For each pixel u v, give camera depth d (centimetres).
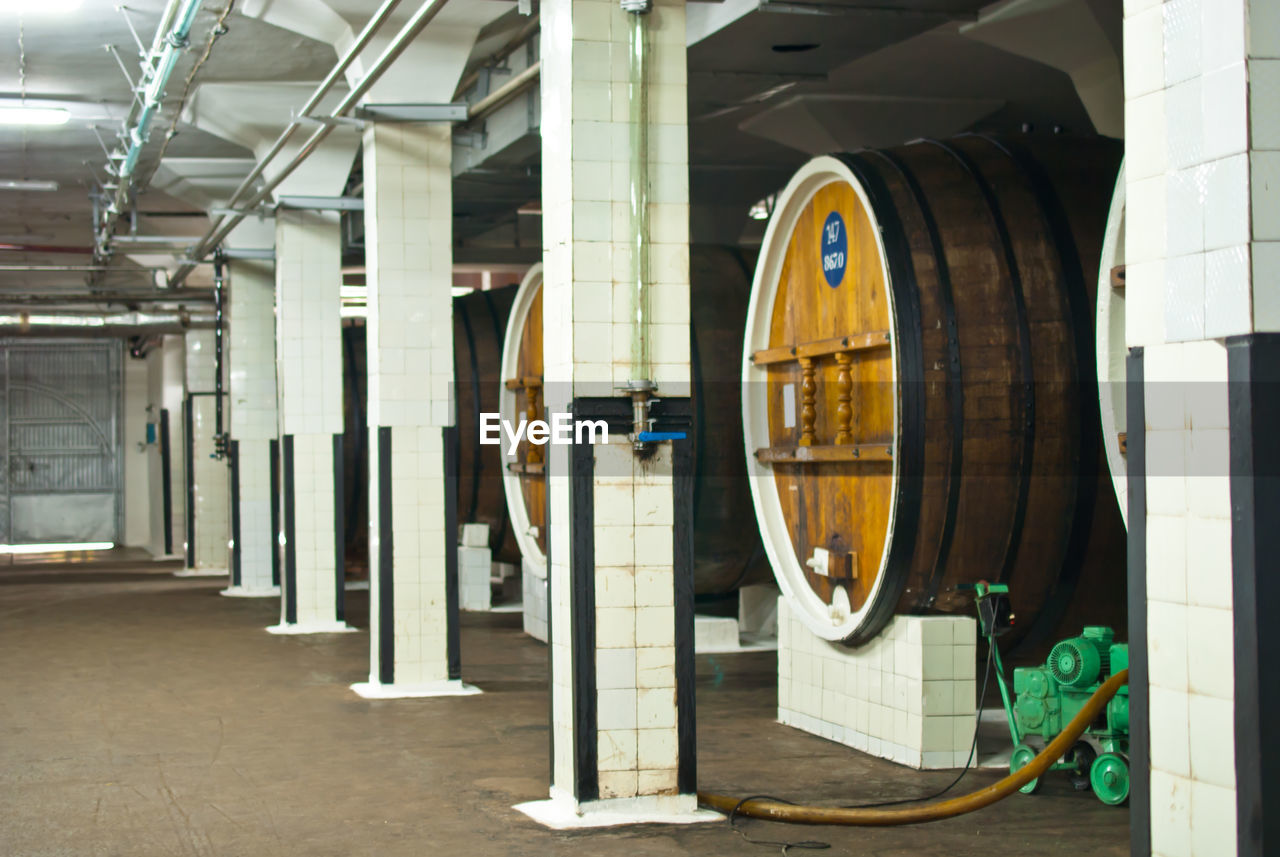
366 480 1510
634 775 547
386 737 723
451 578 883
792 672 734
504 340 1338
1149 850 330
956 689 620
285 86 1115
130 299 1869
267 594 1559
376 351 880
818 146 1203
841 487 673
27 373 2475
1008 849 488
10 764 660
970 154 648
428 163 893
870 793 573
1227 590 307
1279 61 298
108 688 896
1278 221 297
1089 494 601
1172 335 320
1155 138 329
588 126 552
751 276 962
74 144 1308
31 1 870
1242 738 299
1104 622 634
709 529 918
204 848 508
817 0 750
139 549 2425
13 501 2466
